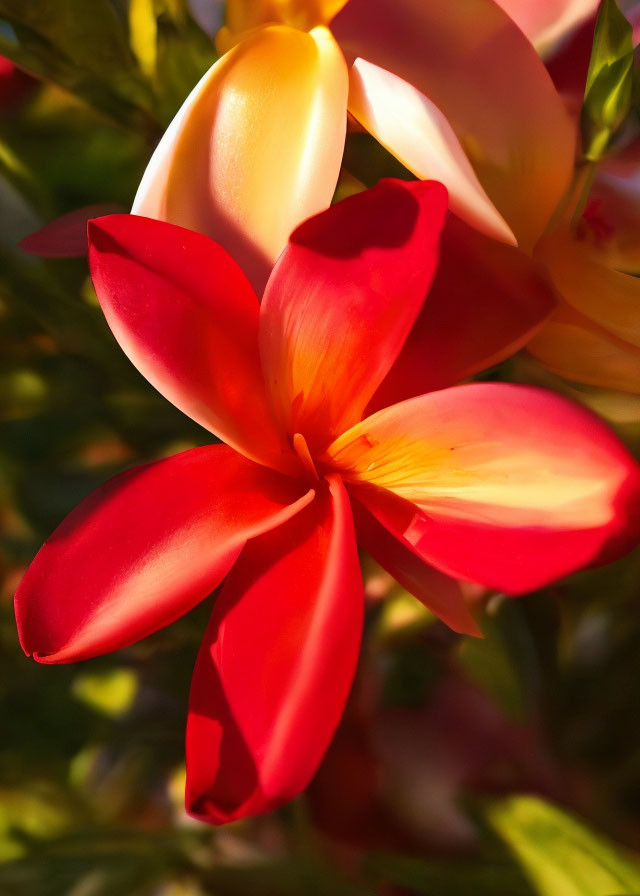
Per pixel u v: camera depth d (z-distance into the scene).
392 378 0.27
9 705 0.33
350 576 0.25
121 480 0.26
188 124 0.27
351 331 0.26
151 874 0.31
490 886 0.30
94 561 0.26
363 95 0.27
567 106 0.29
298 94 0.27
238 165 0.27
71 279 0.31
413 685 0.32
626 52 0.28
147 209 0.27
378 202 0.26
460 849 0.31
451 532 0.26
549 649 0.33
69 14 0.29
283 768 0.24
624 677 0.33
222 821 0.24
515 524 0.25
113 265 0.26
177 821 0.34
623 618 0.33
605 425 0.25
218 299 0.26
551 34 0.30
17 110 0.30
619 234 0.30
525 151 0.28
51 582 0.25
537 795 0.32
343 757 0.31
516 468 0.25
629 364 0.28
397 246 0.26
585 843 0.30
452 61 0.28
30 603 0.25
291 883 0.31
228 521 0.26
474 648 0.32
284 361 0.27
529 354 0.28
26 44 0.29
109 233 0.26
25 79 0.30
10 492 0.32
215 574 0.26
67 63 0.29
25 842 0.32
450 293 0.27
